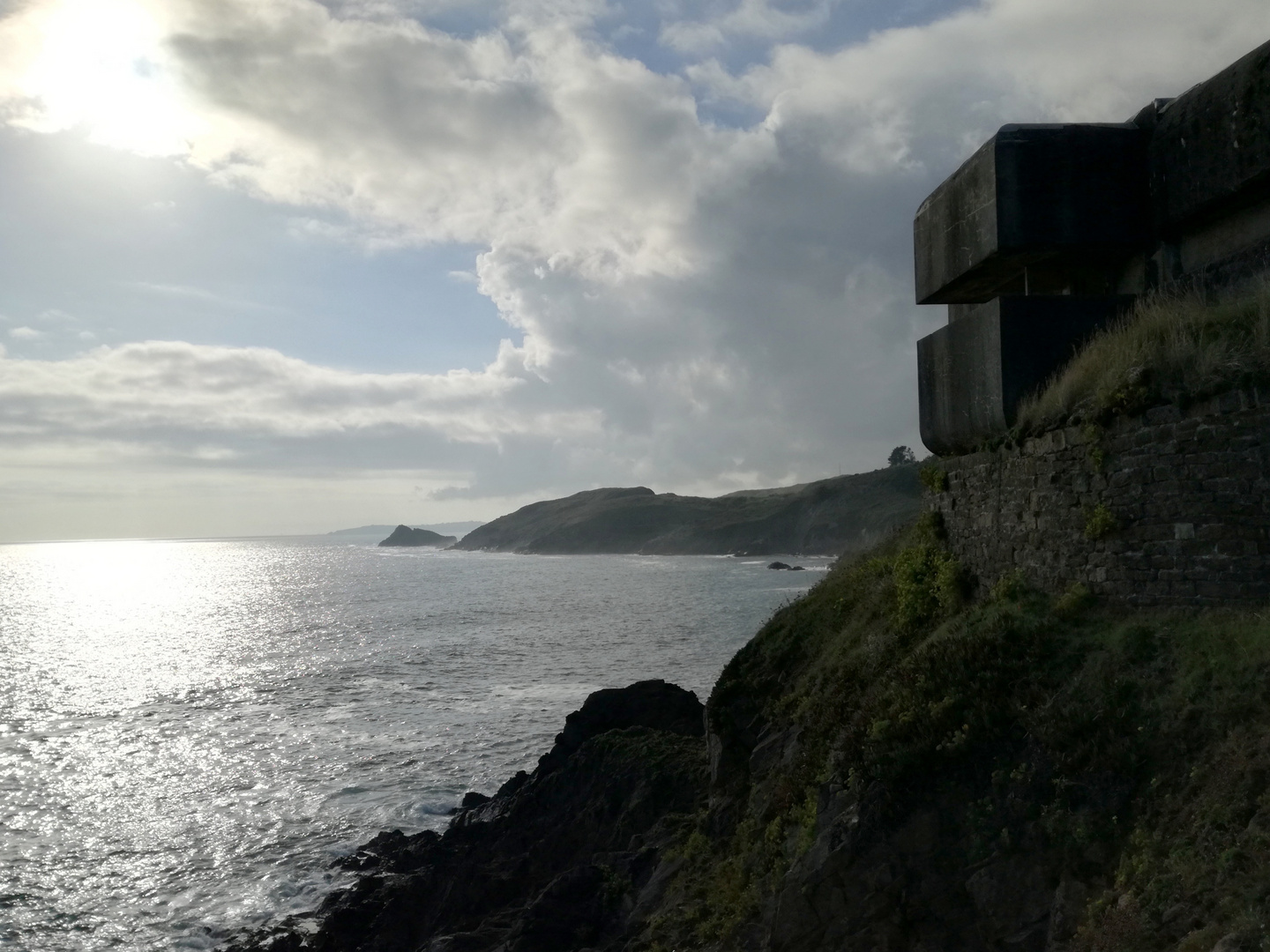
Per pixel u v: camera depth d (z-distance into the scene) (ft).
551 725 110.73
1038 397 35.63
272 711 125.29
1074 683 26.96
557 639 192.75
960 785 26.86
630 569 501.15
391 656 174.60
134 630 248.73
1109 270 39.17
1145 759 24.00
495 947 43.98
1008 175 36.22
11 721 123.03
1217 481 27.04
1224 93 32.04
